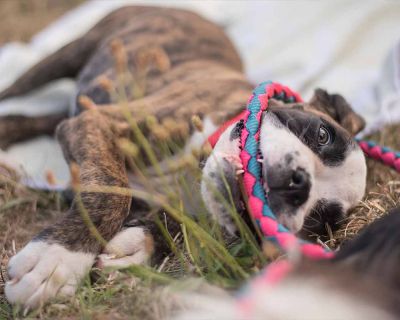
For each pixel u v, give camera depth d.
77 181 0.69
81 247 0.73
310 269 0.53
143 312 0.66
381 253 0.58
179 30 1.09
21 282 0.69
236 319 0.52
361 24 1.31
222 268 0.70
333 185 0.80
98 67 1.07
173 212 0.71
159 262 0.78
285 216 0.72
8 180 0.90
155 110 0.87
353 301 0.50
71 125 0.87
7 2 1.62
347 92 1.15
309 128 0.80
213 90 0.92
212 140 0.83
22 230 0.87
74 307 0.69
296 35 1.30
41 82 1.16
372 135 1.03
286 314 0.50
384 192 0.88
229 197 0.73
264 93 0.82
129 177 0.88
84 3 1.65
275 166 0.73
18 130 1.08
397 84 1.10
